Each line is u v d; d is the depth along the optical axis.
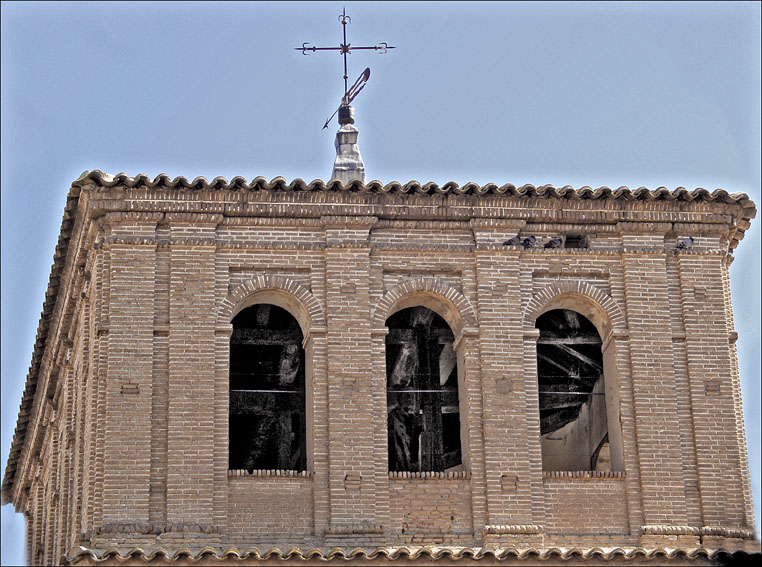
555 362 40.06
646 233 38.50
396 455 39.19
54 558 43.09
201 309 36.91
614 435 37.81
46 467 47.56
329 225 37.72
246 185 37.50
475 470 36.62
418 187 37.91
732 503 37.12
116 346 36.44
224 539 35.62
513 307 37.72
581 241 38.66
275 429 39.16
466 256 38.00
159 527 35.44
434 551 34.81
